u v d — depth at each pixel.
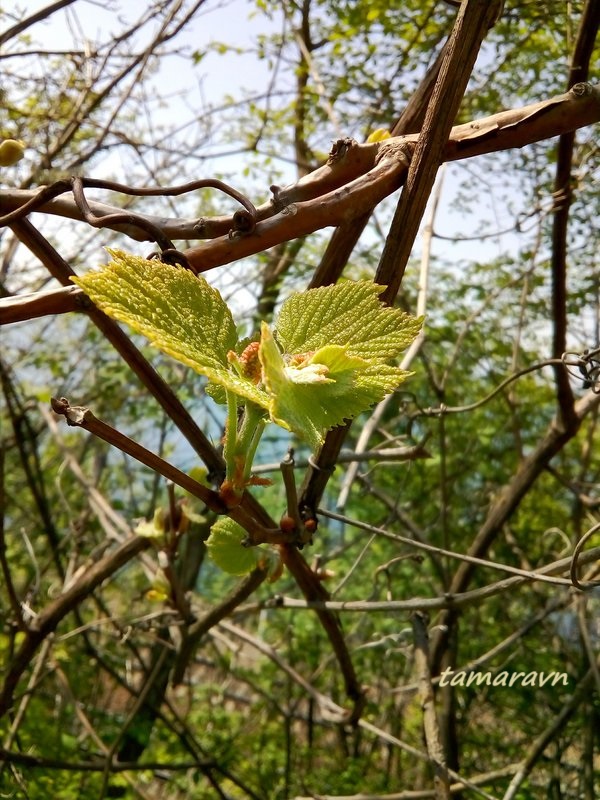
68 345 0.90
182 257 0.21
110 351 0.84
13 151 0.23
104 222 0.23
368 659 0.90
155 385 0.27
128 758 0.75
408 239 0.23
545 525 0.83
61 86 0.59
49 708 0.84
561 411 0.51
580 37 0.35
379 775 0.79
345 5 0.63
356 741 0.82
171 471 0.18
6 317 0.21
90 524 0.90
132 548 0.46
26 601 0.58
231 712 1.01
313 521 0.30
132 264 0.15
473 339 0.77
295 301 0.18
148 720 0.72
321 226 0.22
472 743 0.75
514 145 0.23
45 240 0.27
